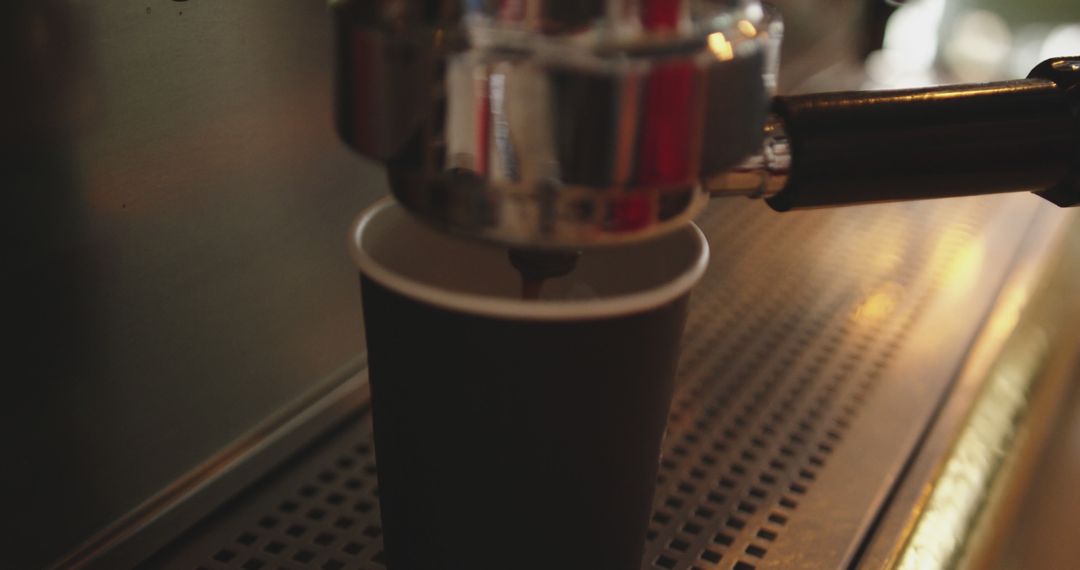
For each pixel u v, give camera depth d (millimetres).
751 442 506
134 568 442
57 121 396
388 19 336
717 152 336
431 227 350
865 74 904
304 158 478
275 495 474
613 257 396
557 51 320
